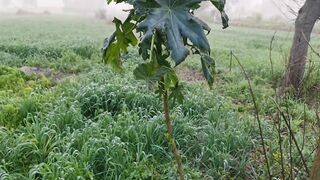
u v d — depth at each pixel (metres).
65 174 3.38
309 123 5.42
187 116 5.07
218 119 5.01
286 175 3.72
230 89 7.52
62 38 15.22
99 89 5.63
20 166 3.81
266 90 7.05
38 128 4.20
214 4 1.65
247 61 10.80
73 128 4.43
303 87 6.52
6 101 5.35
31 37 15.29
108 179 3.61
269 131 4.90
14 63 9.34
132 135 4.27
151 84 1.58
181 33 1.44
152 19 1.43
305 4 6.96
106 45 1.92
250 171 4.04
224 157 4.09
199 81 8.35
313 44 14.38
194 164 4.12
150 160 4.04
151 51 1.54
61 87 6.39
